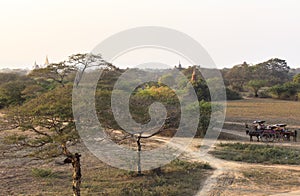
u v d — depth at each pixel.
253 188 17.47
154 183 18.23
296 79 70.62
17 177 19.88
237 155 24.92
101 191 16.95
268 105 56.12
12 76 33.66
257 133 30.97
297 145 28.77
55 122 15.07
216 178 19.27
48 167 22.11
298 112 47.72
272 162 23.09
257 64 89.38
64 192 16.91
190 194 16.53
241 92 74.69
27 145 15.20
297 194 16.38
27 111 14.72
